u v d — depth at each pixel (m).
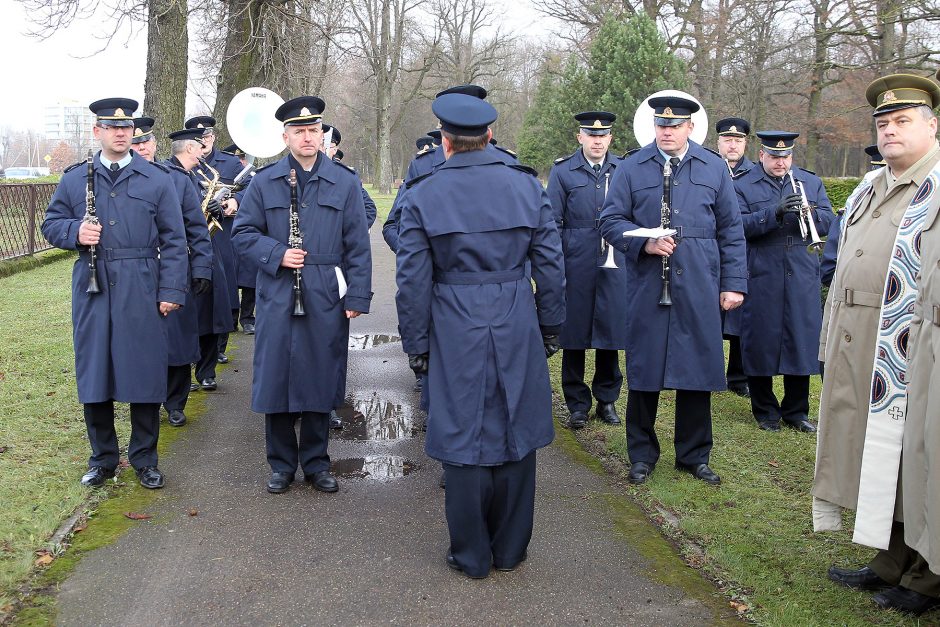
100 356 4.32
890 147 3.37
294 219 4.46
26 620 3.13
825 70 20.45
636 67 20.56
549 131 27.92
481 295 3.53
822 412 3.61
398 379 7.16
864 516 3.34
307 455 4.61
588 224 5.92
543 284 3.67
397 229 5.86
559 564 3.71
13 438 5.09
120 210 4.36
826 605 3.36
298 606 3.29
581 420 5.88
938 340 2.90
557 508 4.37
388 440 5.52
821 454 3.60
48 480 4.45
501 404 3.53
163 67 11.98
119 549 3.76
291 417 4.57
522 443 3.53
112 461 4.52
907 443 3.07
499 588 3.48
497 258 3.54
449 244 3.53
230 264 7.38
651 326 4.69
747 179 6.05
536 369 3.62
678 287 4.62
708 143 25.58
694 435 4.82
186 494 4.45
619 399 6.68
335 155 7.72
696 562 3.75
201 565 3.62
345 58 20.97
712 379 4.64
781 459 5.23
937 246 2.95
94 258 4.30
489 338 3.50
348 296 4.51
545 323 3.71
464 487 3.51
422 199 3.56
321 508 4.31
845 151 36.81
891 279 3.28
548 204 3.71
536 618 3.24
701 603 3.38
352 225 4.55
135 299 4.35
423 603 3.34
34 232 13.47
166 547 3.79
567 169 6.04
